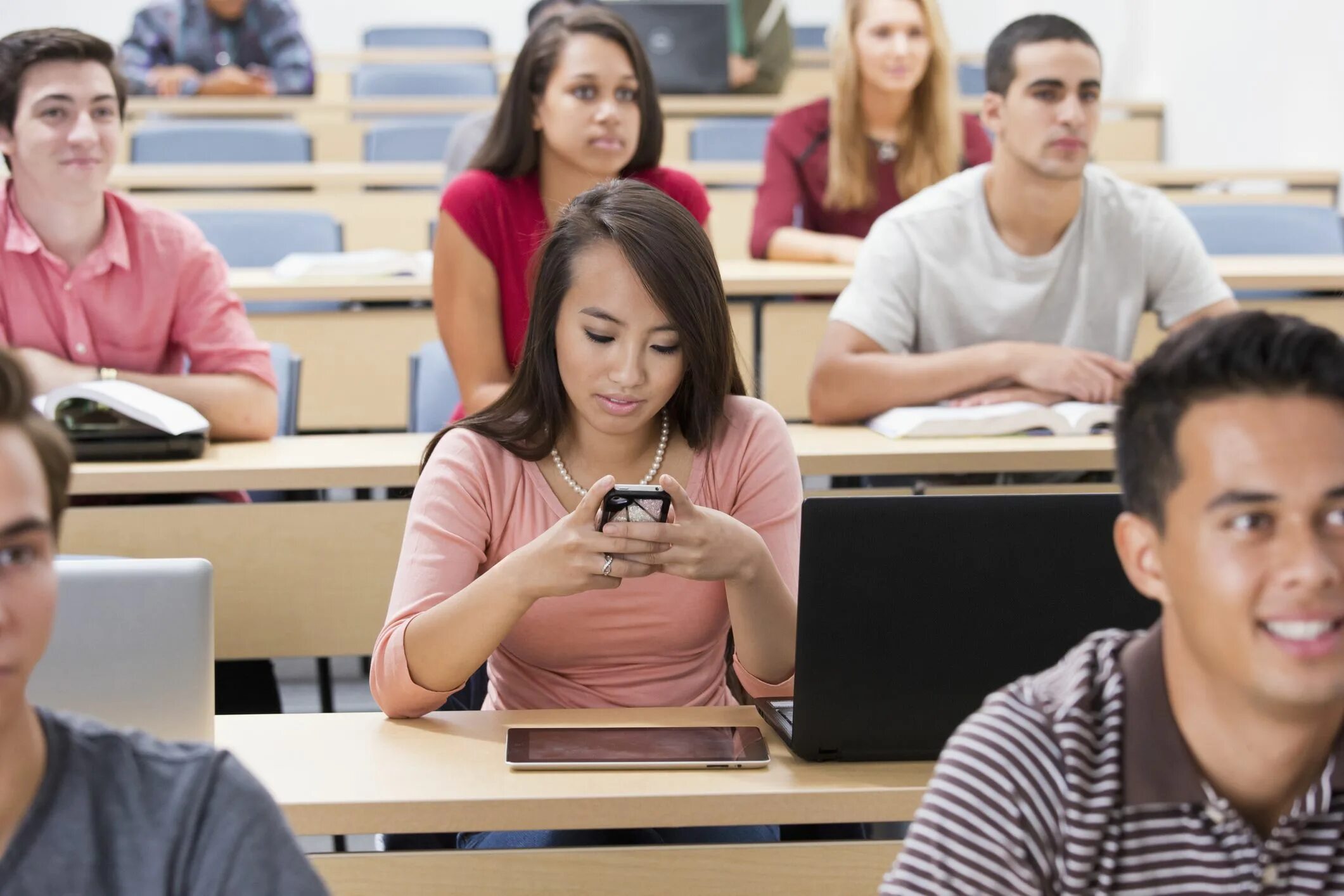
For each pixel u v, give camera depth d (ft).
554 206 9.20
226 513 7.92
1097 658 3.19
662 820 4.69
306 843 5.16
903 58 12.34
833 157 12.85
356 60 24.67
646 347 5.45
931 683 4.80
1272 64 17.89
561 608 5.78
